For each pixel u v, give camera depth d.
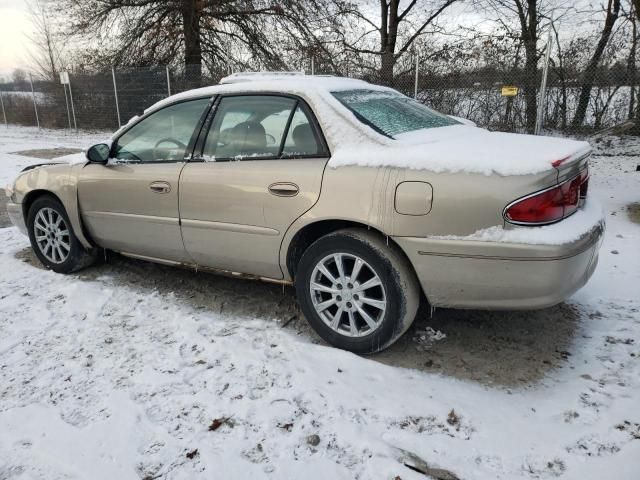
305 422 2.57
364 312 3.11
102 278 4.47
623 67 10.89
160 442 2.46
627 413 2.59
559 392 2.79
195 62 18.31
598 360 3.09
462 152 2.85
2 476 2.28
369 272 3.12
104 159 4.06
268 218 3.31
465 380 2.92
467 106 11.59
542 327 3.50
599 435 2.45
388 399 2.74
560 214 2.74
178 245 3.84
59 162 4.57
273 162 3.32
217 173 3.51
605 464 2.27
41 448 2.44
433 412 2.63
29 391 2.87
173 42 18.22
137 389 2.87
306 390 2.82
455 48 11.86
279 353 3.20
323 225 3.24
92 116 18.83
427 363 3.09
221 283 4.32
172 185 3.72
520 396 2.76
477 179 2.71
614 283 4.19
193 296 4.08
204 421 2.60
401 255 2.98
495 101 11.38
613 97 10.99
